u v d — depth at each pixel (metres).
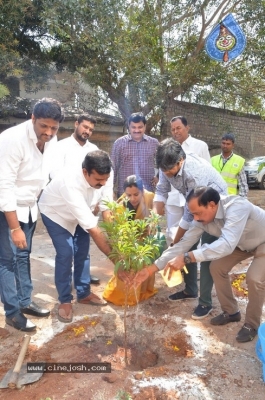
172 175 3.30
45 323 3.46
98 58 9.52
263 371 2.68
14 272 3.34
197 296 4.00
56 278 3.51
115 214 3.00
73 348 3.14
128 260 2.89
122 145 4.72
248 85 11.57
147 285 3.93
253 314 3.18
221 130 13.45
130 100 10.51
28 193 3.23
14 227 3.02
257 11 10.52
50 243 6.09
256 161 15.02
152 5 10.21
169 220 4.30
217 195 2.88
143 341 3.41
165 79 10.36
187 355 3.05
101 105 10.71
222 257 3.18
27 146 3.02
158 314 3.66
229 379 2.73
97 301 3.82
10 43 8.63
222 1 10.61
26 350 2.97
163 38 11.11
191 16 10.75
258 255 3.12
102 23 8.79
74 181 3.27
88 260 3.81
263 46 10.90
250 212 3.01
